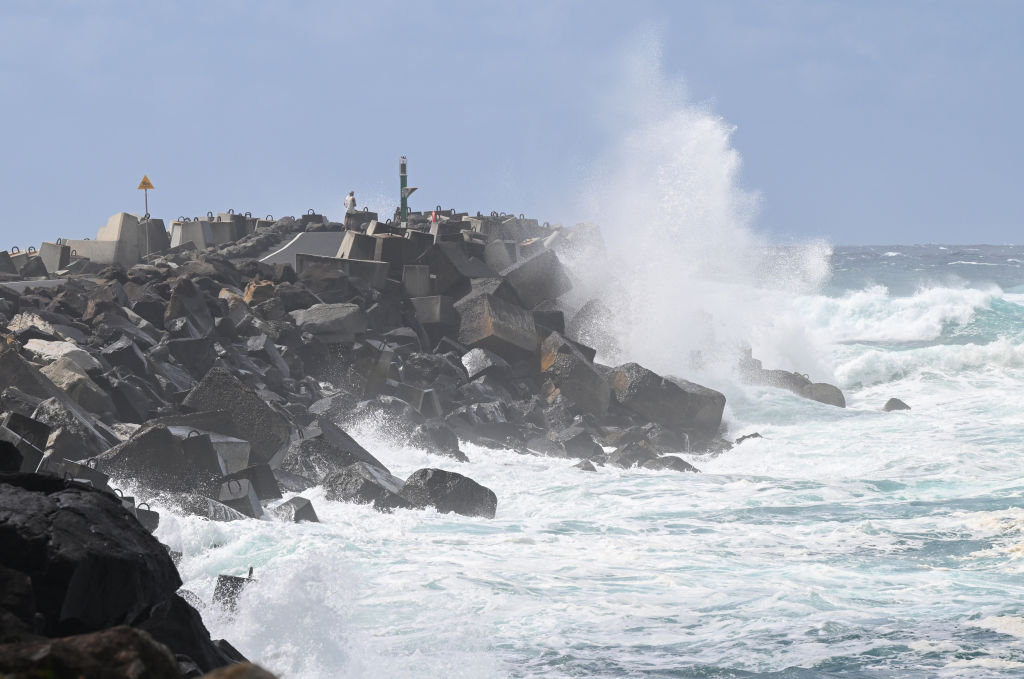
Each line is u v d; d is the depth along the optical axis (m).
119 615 16.47
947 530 42.81
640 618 30.03
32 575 15.44
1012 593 32.31
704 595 32.56
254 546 37.91
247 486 44.59
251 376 72.44
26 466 36.69
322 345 82.31
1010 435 74.06
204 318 79.94
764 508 50.03
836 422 85.81
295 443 55.72
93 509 17.06
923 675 24.72
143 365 67.69
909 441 73.69
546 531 44.00
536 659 26.39
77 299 79.75
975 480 56.22
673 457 65.44
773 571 36.19
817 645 27.23
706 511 49.41
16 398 51.34
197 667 17.61
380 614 30.28
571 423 80.12
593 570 36.16
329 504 47.41
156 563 17.53
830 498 52.34
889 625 28.86
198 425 55.50
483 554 38.59
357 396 77.12
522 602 31.64
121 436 57.41
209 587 32.50
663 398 83.12
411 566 36.25
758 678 24.84
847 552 39.50
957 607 30.64
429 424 68.06
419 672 25.11
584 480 59.34
